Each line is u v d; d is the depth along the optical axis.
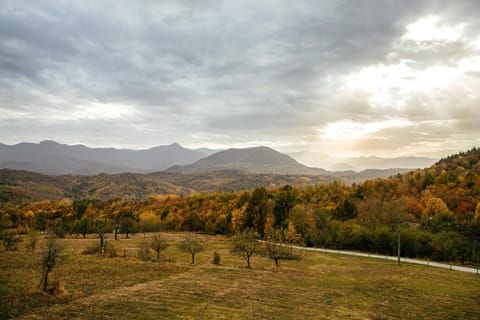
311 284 38.78
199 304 27.48
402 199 111.62
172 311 25.02
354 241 81.62
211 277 40.41
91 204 158.00
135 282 35.00
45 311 23.03
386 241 74.38
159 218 130.00
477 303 32.19
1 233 63.03
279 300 30.33
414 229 83.12
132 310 24.64
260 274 44.56
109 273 39.00
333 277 44.62
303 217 95.12
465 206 97.00
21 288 28.52
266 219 103.31
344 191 135.75
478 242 65.62
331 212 110.19
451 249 64.38
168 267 46.19
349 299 31.92
